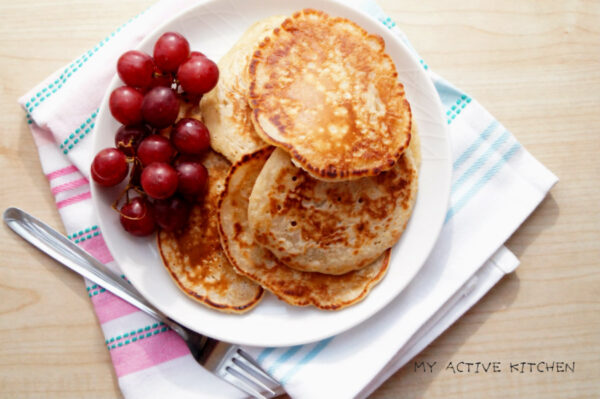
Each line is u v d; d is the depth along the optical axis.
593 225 0.63
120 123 0.56
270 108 0.53
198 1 0.61
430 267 0.60
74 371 0.60
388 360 0.58
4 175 0.61
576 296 0.62
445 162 0.57
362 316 0.56
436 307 0.59
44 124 0.59
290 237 0.55
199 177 0.54
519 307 0.62
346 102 0.54
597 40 0.63
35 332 0.60
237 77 0.56
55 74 0.59
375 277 0.57
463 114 0.61
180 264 0.56
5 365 0.60
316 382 0.58
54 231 0.60
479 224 0.60
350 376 0.58
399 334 0.59
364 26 0.57
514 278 0.62
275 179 0.54
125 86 0.54
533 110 0.63
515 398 0.62
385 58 0.56
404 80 0.58
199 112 0.57
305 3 0.58
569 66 0.63
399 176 0.56
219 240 0.57
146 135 0.54
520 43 0.63
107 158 0.53
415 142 0.57
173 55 0.54
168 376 0.59
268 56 0.54
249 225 0.55
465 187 0.61
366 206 0.56
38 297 0.60
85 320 0.60
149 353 0.59
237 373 0.59
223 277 0.57
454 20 0.63
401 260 0.58
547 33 0.63
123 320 0.59
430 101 0.57
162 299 0.57
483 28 0.63
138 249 0.57
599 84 0.63
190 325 0.56
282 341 0.56
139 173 0.55
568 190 0.63
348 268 0.56
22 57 0.61
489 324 0.62
